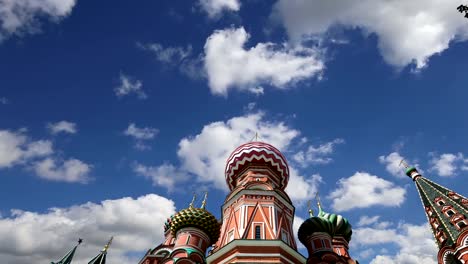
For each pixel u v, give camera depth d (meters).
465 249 33.19
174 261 24.95
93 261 39.03
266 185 30.00
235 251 23.42
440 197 41.94
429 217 41.88
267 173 32.81
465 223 36.06
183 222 28.39
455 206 38.97
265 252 23.23
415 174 48.34
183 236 27.61
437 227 39.50
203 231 28.33
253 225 25.94
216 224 29.22
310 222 30.14
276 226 26.16
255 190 28.89
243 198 28.28
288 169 35.41
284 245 23.97
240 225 26.19
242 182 32.38
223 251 24.31
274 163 33.72
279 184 33.81
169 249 34.00
